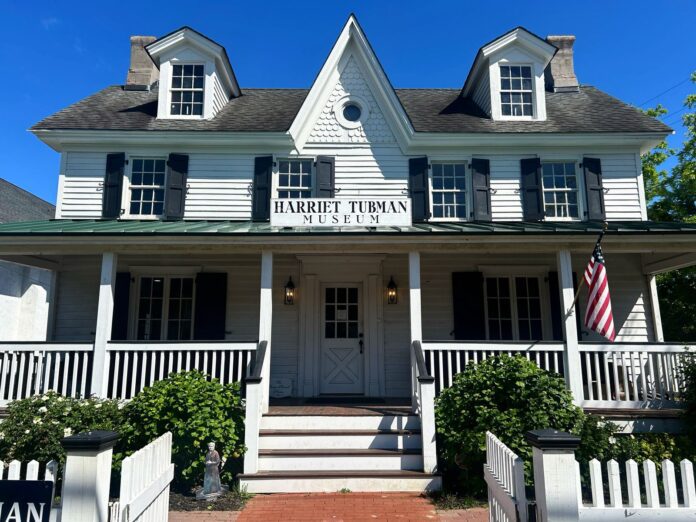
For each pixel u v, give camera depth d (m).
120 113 11.79
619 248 8.57
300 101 13.08
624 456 7.07
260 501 6.40
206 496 6.26
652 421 7.83
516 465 4.04
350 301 11.00
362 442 7.45
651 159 18.41
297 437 7.41
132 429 6.54
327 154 11.35
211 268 10.90
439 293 10.91
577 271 10.88
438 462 7.27
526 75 12.18
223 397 7.15
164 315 10.79
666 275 16.44
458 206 11.28
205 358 8.12
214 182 11.11
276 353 10.62
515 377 6.79
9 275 16.23
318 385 10.55
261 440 7.40
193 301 10.83
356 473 6.89
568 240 8.41
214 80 11.88
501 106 11.95
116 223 9.85
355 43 11.70
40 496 3.70
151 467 4.51
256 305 10.81
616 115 11.87
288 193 11.23
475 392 6.90
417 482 6.85
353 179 11.23
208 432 6.57
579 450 6.72
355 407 8.66
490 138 11.13
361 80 11.66
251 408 7.04
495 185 11.23
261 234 8.21
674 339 16.95
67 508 3.50
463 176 11.41
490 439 5.17
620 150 11.26
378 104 11.55
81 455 3.58
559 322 10.70
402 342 10.73
